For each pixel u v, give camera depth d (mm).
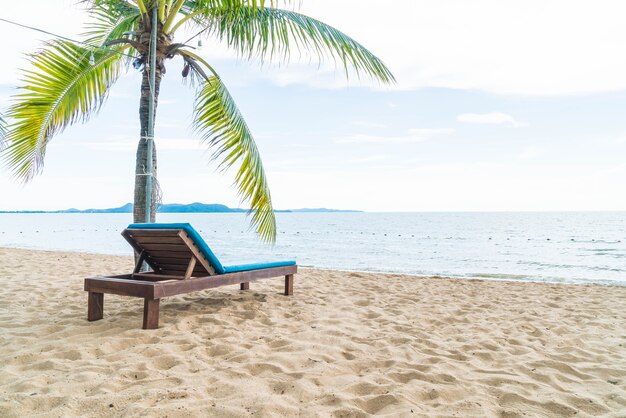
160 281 3584
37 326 3418
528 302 5496
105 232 44062
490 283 7531
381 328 3781
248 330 3549
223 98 5363
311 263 15445
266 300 4895
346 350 3039
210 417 1854
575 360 2963
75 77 5219
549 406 2125
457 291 6453
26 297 4781
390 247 24859
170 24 5375
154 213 5547
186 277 3641
